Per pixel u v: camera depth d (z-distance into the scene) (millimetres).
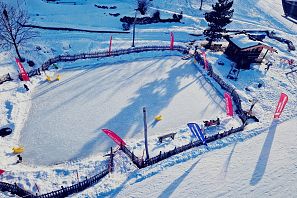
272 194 23891
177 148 27094
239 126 31906
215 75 39812
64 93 34875
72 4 56531
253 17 66750
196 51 45000
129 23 54125
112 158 25609
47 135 28922
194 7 64188
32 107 32188
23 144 27609
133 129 30797
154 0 62406
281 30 63750
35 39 43812
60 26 48312
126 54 43719
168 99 35875
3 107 31125
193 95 37094
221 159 27078
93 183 23688
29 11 51375
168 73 41062
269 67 45000
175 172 25328
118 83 37750
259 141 29609
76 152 27375
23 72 34219
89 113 32250
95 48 44344
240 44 42344
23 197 21625
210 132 30734
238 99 34906
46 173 24484
